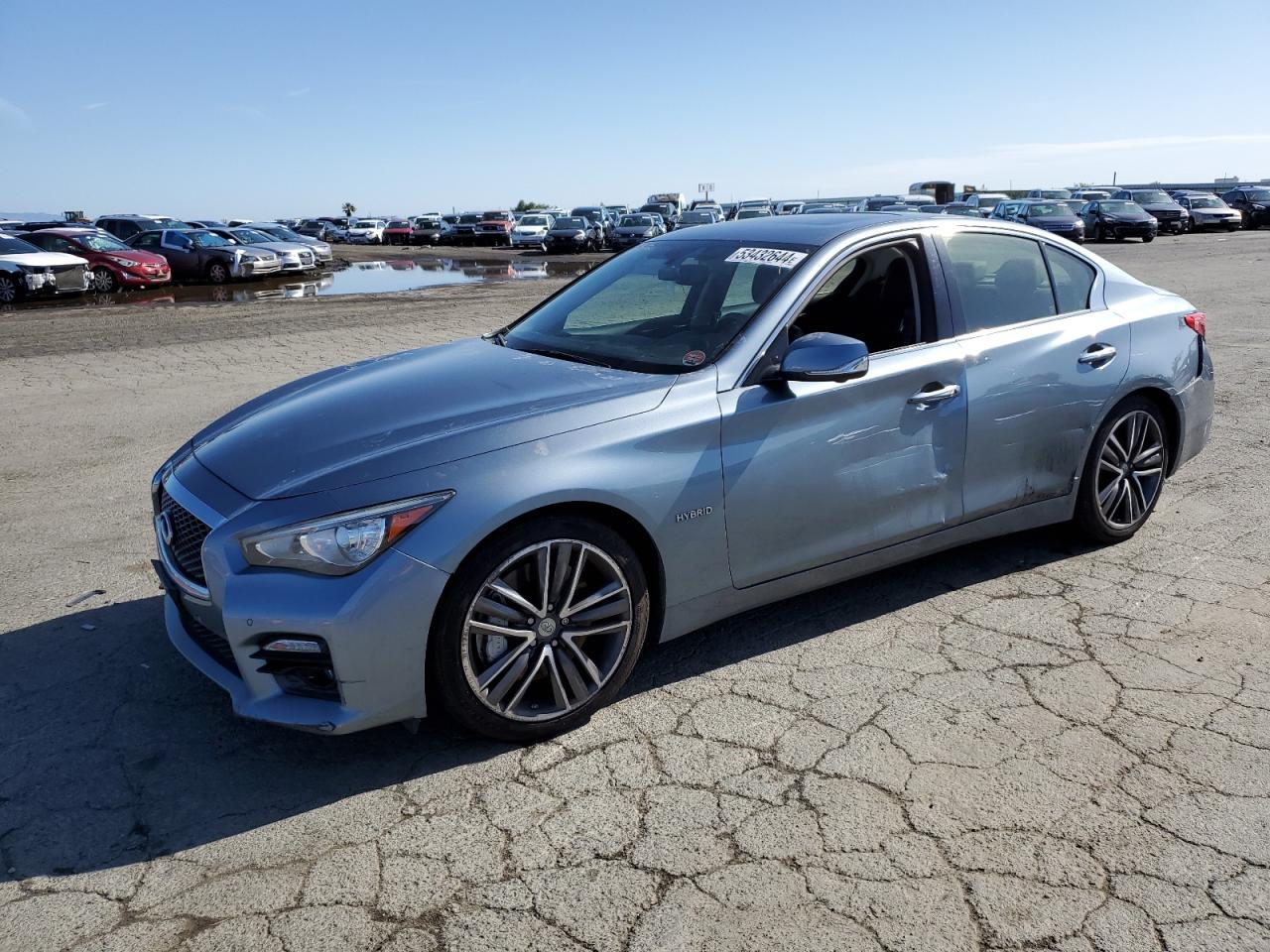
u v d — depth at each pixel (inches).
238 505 113.7
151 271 899.4
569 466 115.9
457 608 111.3
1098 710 125.6
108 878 98.1
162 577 128.6
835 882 95.8
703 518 126.6
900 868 97.7
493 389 131.7
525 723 119.0
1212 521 192.4
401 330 511.5
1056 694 129.7
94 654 144.3
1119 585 163.2
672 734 122.0
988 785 110.5
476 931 90.1
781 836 102.5
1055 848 100.2
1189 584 163.0
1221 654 139.6
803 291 139.5
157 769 116.6
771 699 129.6
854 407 137.8
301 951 88.0
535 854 100.7
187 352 442.0
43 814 108.1
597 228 1568.7
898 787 110.4
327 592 106.7
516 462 114.1
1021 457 158.7
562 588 118.2
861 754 116.9
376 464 112.9
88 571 174.7
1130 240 1320.1
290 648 108.3
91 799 110.9
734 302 141.7
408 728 120.3
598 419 121.1
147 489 223.6
